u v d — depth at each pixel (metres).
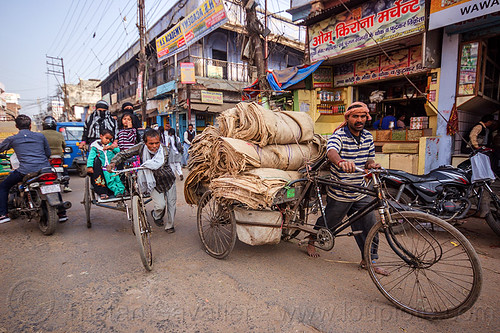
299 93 8.04
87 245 3.72
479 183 3.62
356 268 3.03
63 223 4.72
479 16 4.90
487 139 6.26
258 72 8.23
